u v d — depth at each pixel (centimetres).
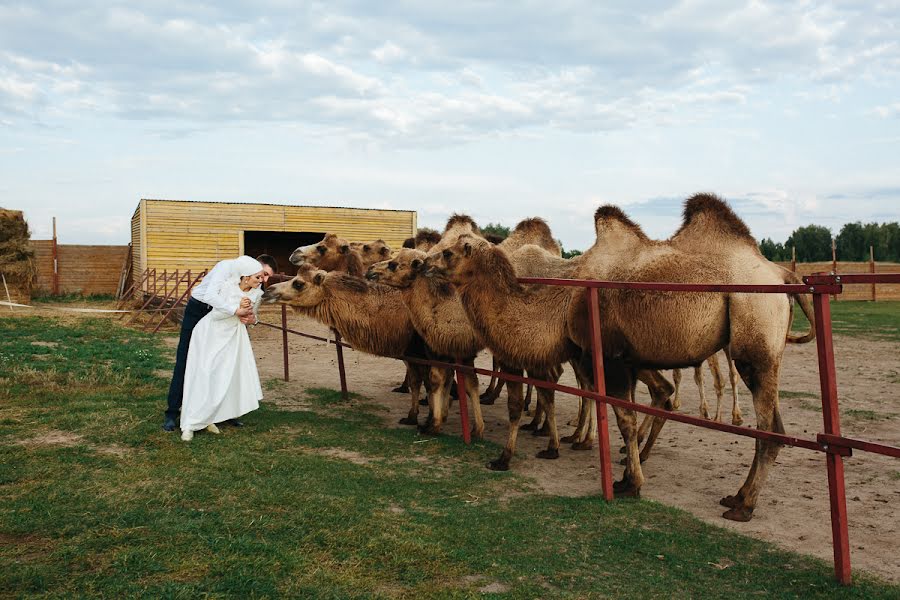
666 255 542
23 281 2511
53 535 406
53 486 496
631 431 548
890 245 6206
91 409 768
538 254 741
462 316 705
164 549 389
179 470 548
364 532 426
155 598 330
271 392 981
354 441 691
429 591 352
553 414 672
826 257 6156
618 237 580
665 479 600
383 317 776
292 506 472
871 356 1415
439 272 629
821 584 374
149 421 714
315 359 1409
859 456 674
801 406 902
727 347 547
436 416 746
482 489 547
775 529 473
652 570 392
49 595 330
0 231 2425
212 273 698
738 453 690
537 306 608
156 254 2392
